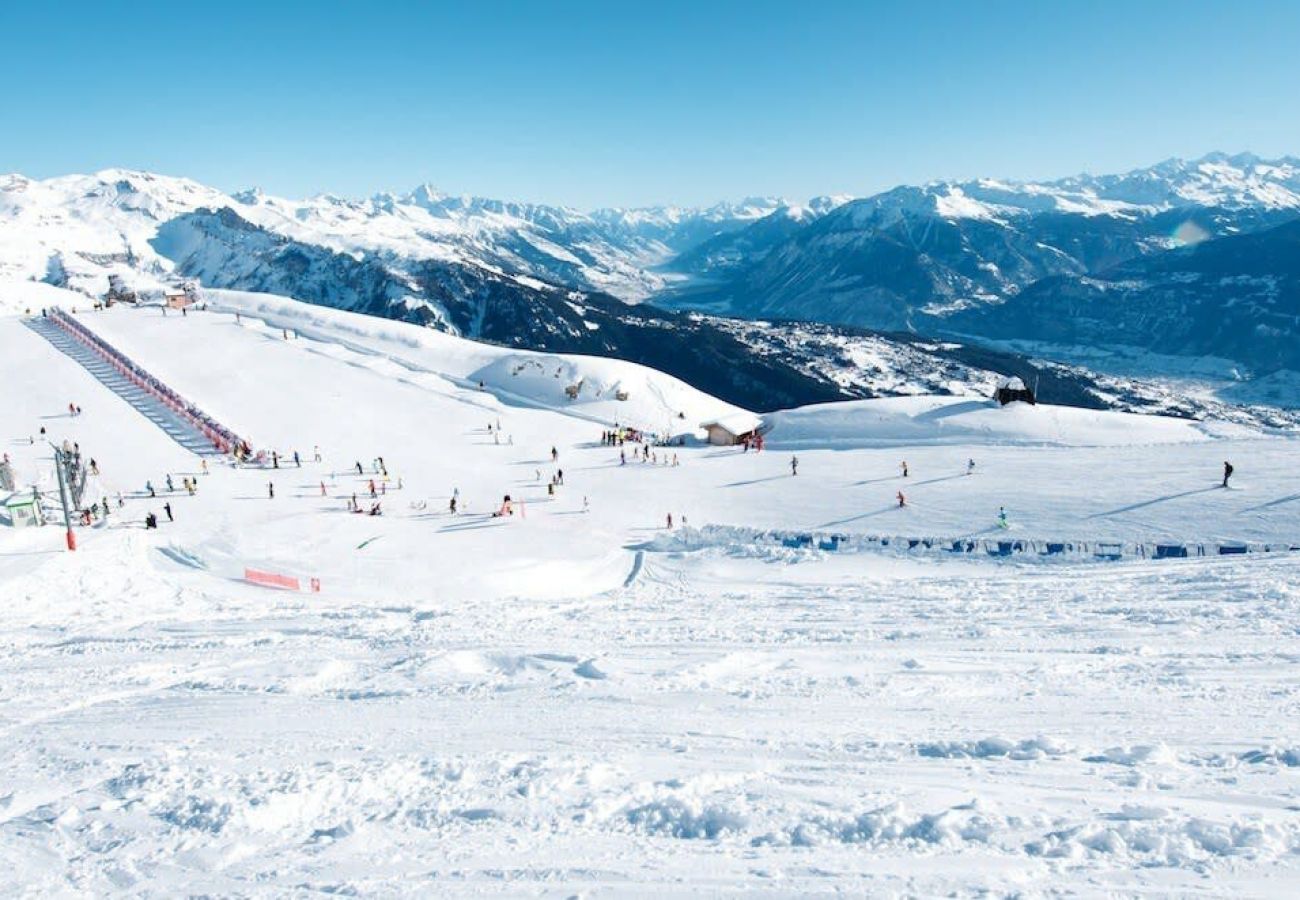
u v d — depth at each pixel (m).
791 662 14.66
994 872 6.30
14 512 39.00
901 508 41.97
